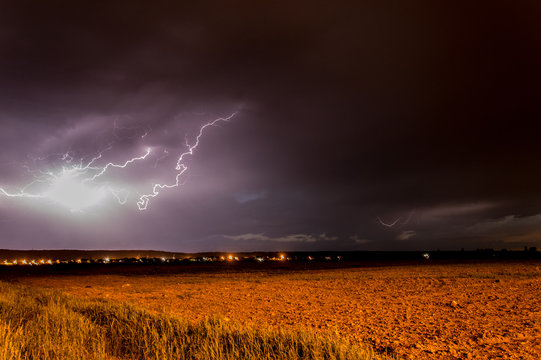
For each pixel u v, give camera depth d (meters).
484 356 8.00
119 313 11.02
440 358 7.90
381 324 11.44
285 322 11.95
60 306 12.73
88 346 7.77
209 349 7.29
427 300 16.38
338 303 16.12
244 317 13.02
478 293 18.14
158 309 14.84
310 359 6.79
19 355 6.35
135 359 7.42
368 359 6.71
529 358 7.84
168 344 7.87
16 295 16.12
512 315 12.56
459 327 10.85
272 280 28.98
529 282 22.48
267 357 6.85
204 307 15.53
